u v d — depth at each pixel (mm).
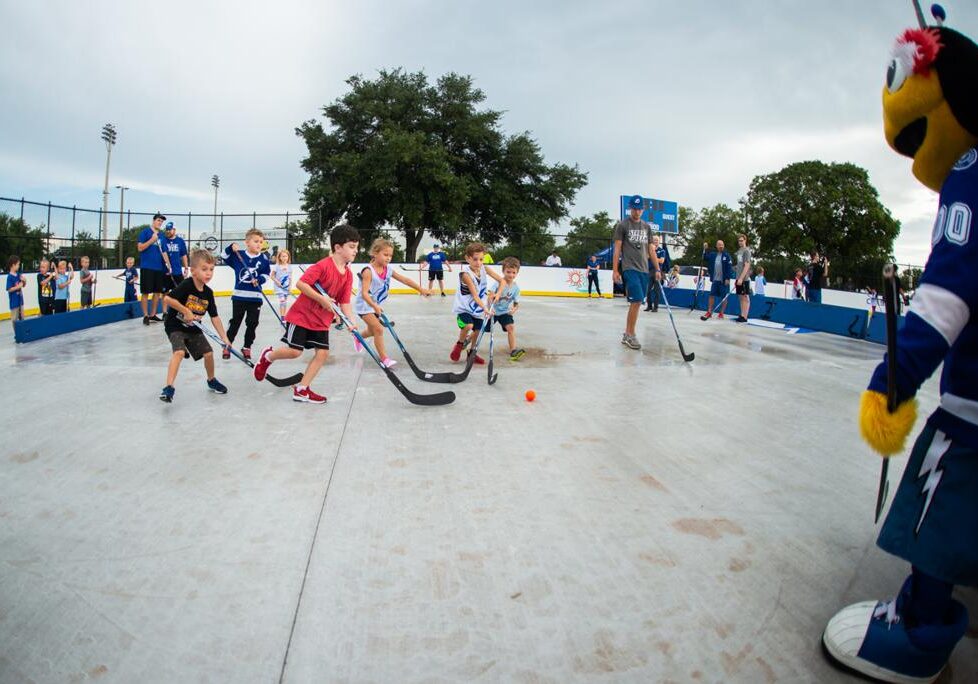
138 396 4789
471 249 6227
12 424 3984
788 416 4551
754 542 2498
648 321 11570
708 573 2246
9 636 1816
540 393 5059
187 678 1659
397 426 4020
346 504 2773
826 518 2754
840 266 22188
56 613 1936
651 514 2742
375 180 30422
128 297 13078
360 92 33625
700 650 1810
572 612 1985
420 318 10992
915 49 1508
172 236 10109
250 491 2904
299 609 1977
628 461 3436
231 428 3930
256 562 2262
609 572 2236
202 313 4844
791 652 1807
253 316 6727
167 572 2184
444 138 35219
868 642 1652
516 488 2994
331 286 4645
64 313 8656
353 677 1673
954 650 1853
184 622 1900
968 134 1524
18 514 2637
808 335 10141
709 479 3199
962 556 1471
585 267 24406
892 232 34031
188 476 3086
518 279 22031
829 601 2084
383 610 1979
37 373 5668
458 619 1938
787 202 34688
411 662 1736
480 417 4273
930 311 1417
